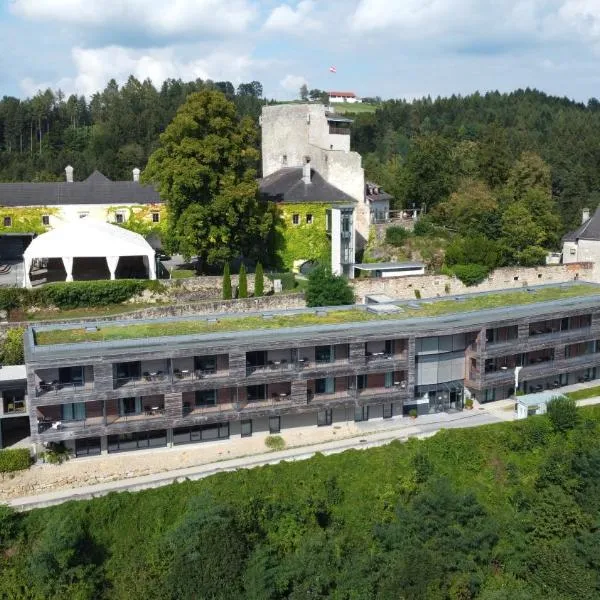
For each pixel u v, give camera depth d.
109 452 52.53
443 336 61.94
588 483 54.47
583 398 67.88
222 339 54.66
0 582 43.72
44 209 91.00
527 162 114.69
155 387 51.28
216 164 77.81
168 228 80.00
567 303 69.62
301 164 105.44
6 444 52.69
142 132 177.25
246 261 87.31
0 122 196.75
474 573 47.31
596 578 47.28
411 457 54.78
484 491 54.81
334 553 46.81
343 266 86.69
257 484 50.56
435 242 95.19
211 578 43.31
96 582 44.94
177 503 48.69
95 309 70.56
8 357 59.84
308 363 56.06
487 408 64.06
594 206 125.94
